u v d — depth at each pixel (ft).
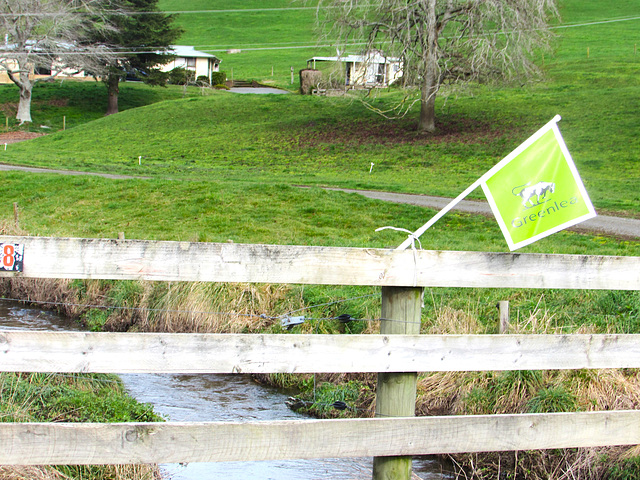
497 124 133.18
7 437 11.14
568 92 154.81
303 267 13.05
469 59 112.16
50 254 12.16
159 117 165.07
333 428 12.30
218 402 28.22
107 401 21.77
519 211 14.38
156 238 54.90
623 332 29.19
